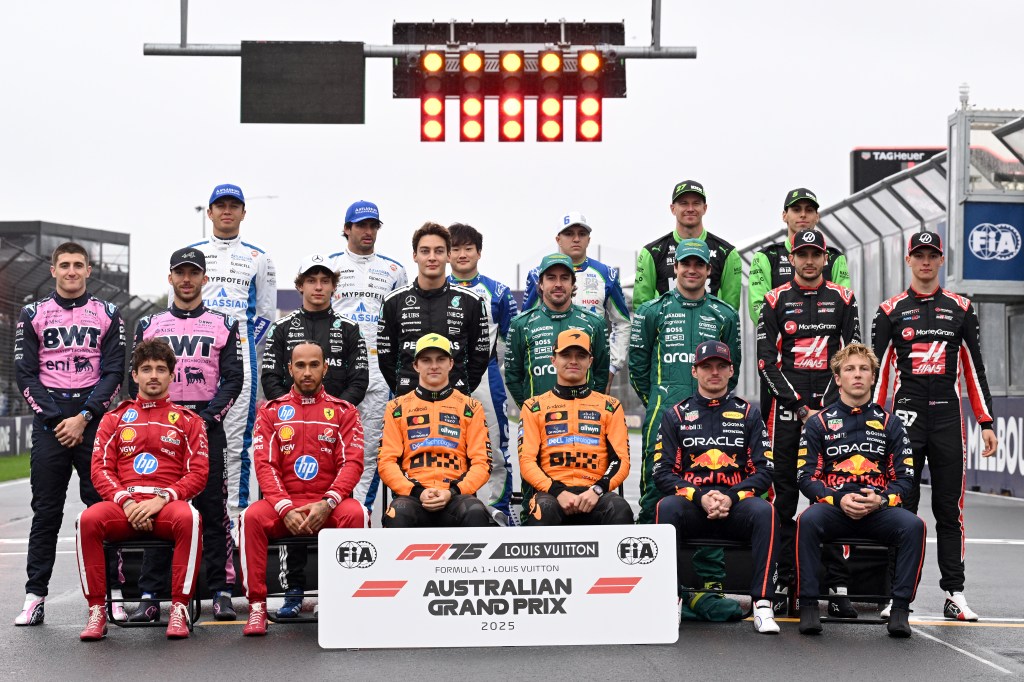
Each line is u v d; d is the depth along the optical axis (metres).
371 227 11.30
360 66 14.73
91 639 8.26
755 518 8.57
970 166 19.64
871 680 6.91
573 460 9.08
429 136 14.87
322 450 8.88
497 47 14.89
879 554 8.97
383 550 8.10
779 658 7.56
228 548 9.71
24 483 24.14
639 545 8.19
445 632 8.07
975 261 19.67
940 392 9.26
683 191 10.68
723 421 8.98
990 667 7.27
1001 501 18.94
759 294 10.27
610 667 7.31
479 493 11.12
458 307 10.09
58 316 9.31
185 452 8.81
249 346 10.62
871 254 25.53
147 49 14.60
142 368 8.75
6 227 76.44
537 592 8.12
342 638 8.02
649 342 10.17
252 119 14.68
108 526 8.40
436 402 9.12
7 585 10.77
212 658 7.65
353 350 9.77
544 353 10.15
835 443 8.80
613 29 14.95
